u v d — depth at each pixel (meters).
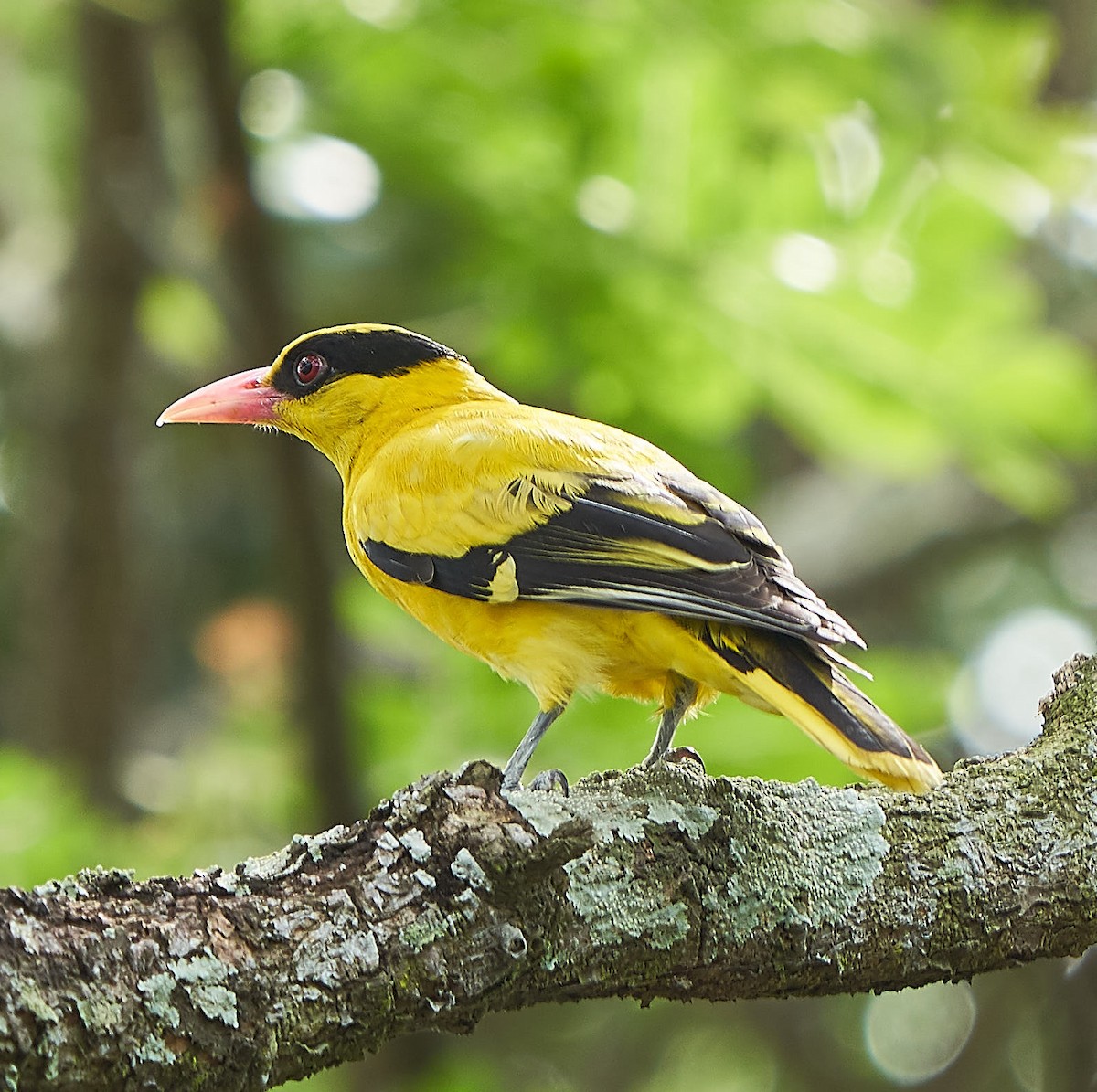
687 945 6.50
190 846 13.25
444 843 6.04
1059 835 7.00
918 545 18.27
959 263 12.75
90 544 16.92
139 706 17.89
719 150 12.98
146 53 15.19
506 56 13.32
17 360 17.19
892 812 6.95
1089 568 19.38
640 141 13.16
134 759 17.03
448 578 8.41
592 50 13.21
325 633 12.82
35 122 17.53
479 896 5.99
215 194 12.58
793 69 12.41
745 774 11.82
